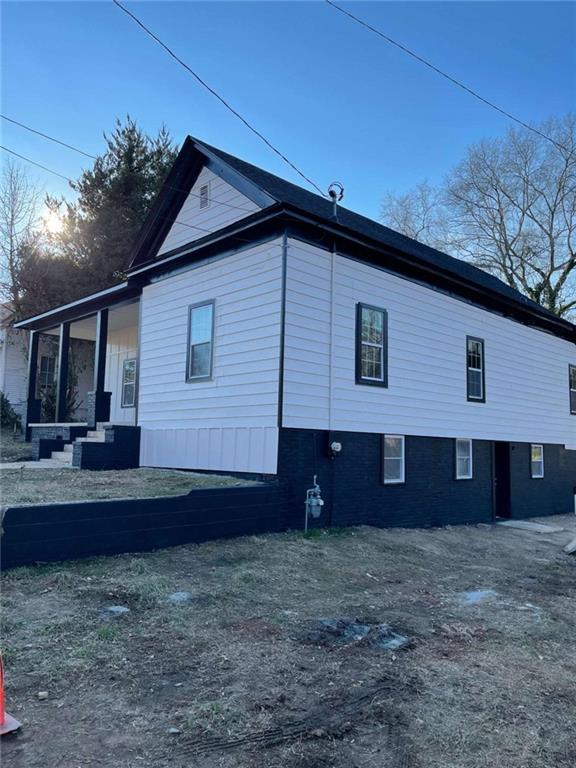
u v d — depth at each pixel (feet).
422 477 39.11
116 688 11.82
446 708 12.03
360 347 34.55
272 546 25.18
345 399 33.35
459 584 23.54
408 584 22.48
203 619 16.02
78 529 20.34
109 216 83.15
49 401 67.05
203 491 24.95
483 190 105.91
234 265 34.17
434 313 41.29
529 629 17.97
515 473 50.37
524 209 103.96
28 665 12.46
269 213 30.83
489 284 54.13
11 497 23.00
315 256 32.48
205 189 38.34
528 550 34.37
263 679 12.73
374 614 18.19
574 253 100.32
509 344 50.44
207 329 35.73
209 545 24.18
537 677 14.10
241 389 32.50
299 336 31.01
